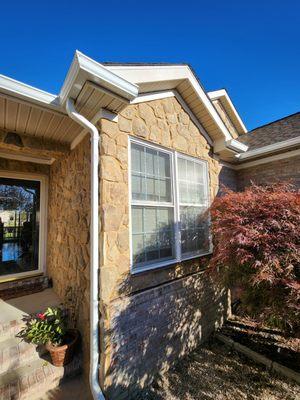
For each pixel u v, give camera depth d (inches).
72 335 129.4
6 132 136.6
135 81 127.1
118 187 121.3
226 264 136.6
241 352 148.5
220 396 114.0
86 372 118.4
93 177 115.6
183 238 162.9
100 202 115.3
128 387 113.8
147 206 140.8
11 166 196.2
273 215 126.1
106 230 113.1
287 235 119.7
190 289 159.3
